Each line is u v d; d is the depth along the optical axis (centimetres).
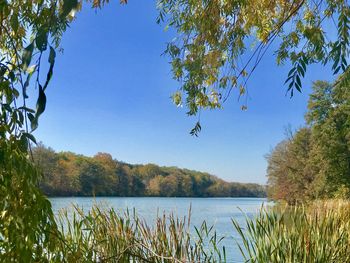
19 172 178
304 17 423
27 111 179
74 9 157
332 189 3553
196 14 478
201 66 504
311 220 486
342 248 478
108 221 414
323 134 3294
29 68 177
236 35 482
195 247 416
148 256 408
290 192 4281
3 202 179
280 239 441
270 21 476
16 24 200
